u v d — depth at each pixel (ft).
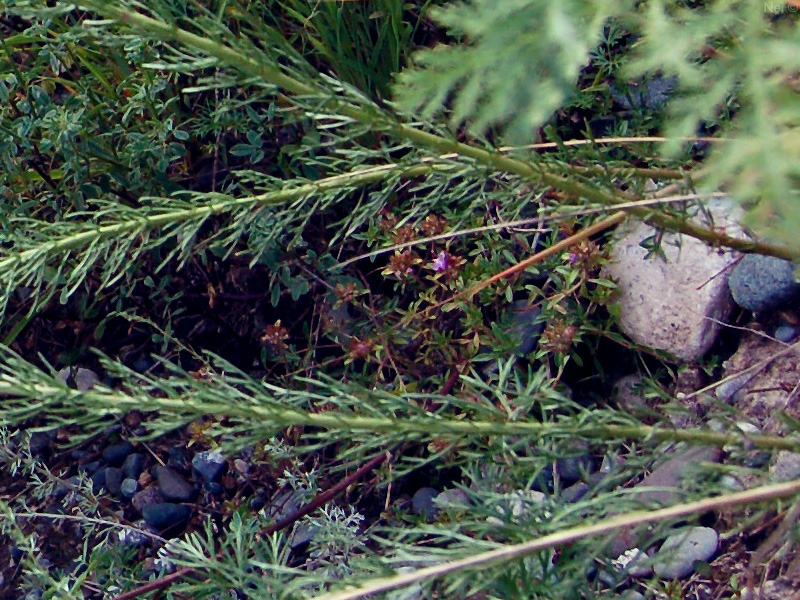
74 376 8.73
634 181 5.41
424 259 7.84
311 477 6.89
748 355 7.20
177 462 8.38
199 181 8.48
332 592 3.59
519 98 2.49
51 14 3.90
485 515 4.17
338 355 8.32
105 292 8.50
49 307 8.66
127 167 7.82
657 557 4.01
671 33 2.57
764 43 2.50
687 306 7.24
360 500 7.57
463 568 3.56
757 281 7.04
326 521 6.52
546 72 2.55
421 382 7.50
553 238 7.32
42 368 8.87
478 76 2.54
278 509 7.35
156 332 8.71
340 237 8.27
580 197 4.62
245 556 4.69
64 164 7.41
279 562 5.09
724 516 6.44
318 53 8.05
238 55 3.92
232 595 5.71
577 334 7.11
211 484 8.13
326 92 4.03
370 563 3.92
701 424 4.48
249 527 5.48
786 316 7.12
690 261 7.26
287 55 4.09
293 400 4.33
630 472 4.33
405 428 4.09
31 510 6.82
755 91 2.46
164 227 5.36
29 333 8.92
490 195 5.18
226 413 3.98
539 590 3.78
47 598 5.50
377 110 4.06
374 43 8.32
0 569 7.97
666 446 5.14
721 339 7.36
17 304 8.53
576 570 3.92
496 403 7.34
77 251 7.37
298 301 8.68
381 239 7.64
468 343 7.48
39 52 7.62
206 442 7.82
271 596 4.25
